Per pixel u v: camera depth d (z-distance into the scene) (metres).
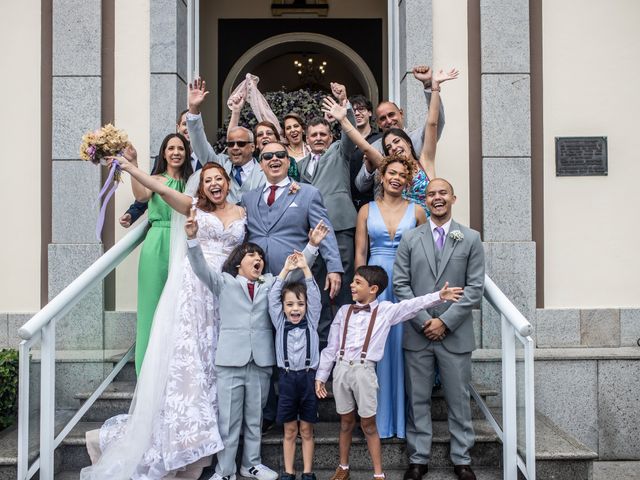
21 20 6.06
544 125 6.04
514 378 4.27
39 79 6.04
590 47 6.07
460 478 4.25
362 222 4.68
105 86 6.04
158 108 6.00
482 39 6.01
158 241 4.86
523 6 6.01
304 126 5.87
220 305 4.29
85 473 4.14
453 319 4.24
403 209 4.62
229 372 4.22
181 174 5.06
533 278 5.86
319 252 4.88
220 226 4.53
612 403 5.59
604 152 6.01
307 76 11.84
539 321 5.88
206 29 9.23
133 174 4.35
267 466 4.48
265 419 4.62
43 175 6.00
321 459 4.50
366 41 9.34
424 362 4.33
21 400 3.96
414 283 4.39
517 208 5.92
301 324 4.18
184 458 4.08
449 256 4.33
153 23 6.03
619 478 5.16
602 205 6.01
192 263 4.18
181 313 4.35
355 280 4.20
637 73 6.07
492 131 5.96
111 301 5.17
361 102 5.46
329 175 5.05
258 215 4.60
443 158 6.04
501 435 4.41
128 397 4.87
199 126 4.87
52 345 4.20
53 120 5.95
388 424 4.50
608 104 6.05
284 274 4.19
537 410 5.55
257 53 9.27
